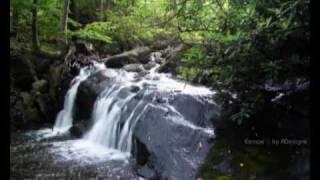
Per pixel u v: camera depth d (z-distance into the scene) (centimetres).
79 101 984
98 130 830
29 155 723
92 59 1198
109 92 884
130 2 1535
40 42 1257
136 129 667
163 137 590
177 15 529
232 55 418
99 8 1535
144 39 1371
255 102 487
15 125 950
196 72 634
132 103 752
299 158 416
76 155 722
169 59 1023
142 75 988
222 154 495
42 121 1023
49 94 1070
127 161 671
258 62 432
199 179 486
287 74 437
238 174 457
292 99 462
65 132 924
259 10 420
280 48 414
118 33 1387
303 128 435
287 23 370
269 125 477
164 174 545
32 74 1070
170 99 664
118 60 1149
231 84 500
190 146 545
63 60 1143
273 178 426
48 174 620
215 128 542
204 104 593
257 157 458
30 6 1123
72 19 1452
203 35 551
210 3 505
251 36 409
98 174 614
